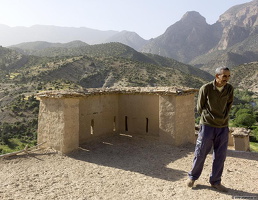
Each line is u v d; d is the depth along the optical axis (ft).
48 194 17.49
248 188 17.87
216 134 17.15
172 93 31.35
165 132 32.48
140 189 18.21
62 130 27.55
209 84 16.87
